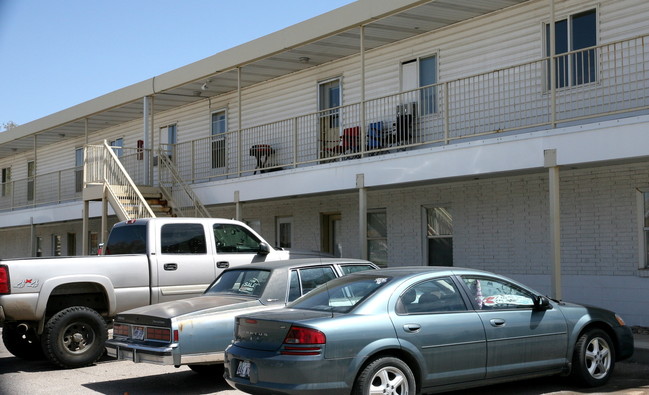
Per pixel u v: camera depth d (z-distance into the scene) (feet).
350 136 55.11
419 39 54.29
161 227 36.94
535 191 46.57
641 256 41.65
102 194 59.57
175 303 29.68
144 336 28.73
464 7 47.85
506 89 48.37
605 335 27.96
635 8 42.29
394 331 23.03
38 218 82.17
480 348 24.52
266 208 67.05
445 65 52.47
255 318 23.36
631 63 42.22
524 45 47.67
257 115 68.28
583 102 41.75
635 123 34.55
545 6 46.68
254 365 22.80
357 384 22.31
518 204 47.44
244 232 39.68
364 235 46.85
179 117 77.87
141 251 36.88
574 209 44.50
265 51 54.65
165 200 63.21
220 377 31.86
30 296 32.83
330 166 49.16
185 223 37.70
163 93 70.13
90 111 75.72
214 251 38.04
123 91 70.44
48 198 98.68
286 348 22.08
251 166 68.33
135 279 35.45
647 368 32.01
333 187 48.91
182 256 36.96
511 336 25.26
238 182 56.95
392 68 56.18
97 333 34.50
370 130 54.60
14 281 32.65
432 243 53.52
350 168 47.80
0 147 100.63
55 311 34.76
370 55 57.77
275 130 66.23
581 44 44.88
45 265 33.40
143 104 73.00
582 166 41.42
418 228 53.57
